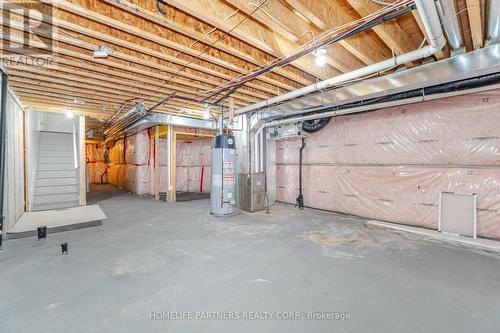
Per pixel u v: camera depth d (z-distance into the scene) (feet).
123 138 31.68
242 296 6.54
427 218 12.49
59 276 7.60
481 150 10.87
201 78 11.89
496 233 10.51
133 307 6.03
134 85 12.84
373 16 6.59
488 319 5.54
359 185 15.51
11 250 9.80
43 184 18.28
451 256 9.18
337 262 8.68
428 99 11.37
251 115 17.78
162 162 28.07
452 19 6.56
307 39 8.29
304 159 19.06
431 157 12.41
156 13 7.01
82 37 8.48
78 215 14.78
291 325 5.41
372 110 14.34
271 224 13.97
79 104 17.29
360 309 5.96
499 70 8.34
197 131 23.99
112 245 10.39
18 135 14.82
